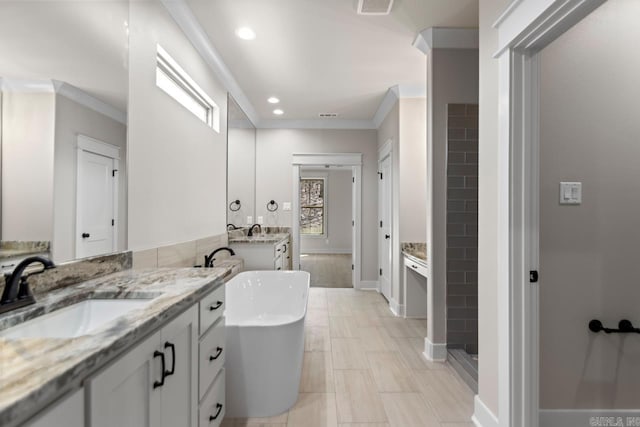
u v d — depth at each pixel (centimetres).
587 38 159
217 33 242
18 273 96
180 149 221
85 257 134
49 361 62
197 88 251
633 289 158
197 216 252
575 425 158
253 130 460
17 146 106
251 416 176
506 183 140
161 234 195
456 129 255
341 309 374
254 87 347
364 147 473
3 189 101
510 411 137
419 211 352
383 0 207
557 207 158
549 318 158
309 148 472
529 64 138
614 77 159
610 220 159
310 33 243
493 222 158
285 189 473
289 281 297
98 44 141
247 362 176
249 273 295
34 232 112
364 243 469
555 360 159
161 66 208
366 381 215
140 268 170
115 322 85
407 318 342
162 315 95
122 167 157
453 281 258
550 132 158
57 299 107
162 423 100
